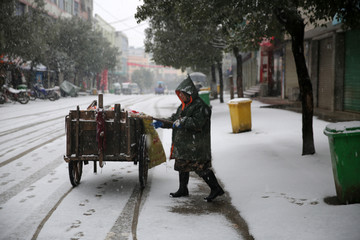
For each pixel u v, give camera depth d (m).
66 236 3.74
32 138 10.50
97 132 5.20
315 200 4.62
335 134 4.28
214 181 4.94
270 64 27.72
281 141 8.77
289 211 4.28
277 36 9.07
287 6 6.77
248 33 9.37
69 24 40.06
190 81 4.84
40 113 18.28
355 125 4.32
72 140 5.37
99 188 5.58
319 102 17.53
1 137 10.66
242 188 5.42
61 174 6.40
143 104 27.09
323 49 16.89
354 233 3.49
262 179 5.77
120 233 3.82
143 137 5.54
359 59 13.90
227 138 10.06
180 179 5.15
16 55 27.77
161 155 6.29
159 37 17.83
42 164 7.18
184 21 7.64
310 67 18.22
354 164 4.34
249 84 39.19
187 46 17.80
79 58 41.16
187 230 3.91
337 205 4.36
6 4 23.94
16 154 8.16
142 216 4.34
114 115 5.29
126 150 5.30
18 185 5.70
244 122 10.84
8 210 4.53
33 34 26.14
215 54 18.83
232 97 20.38
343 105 15.31
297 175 5.83
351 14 6.78
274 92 27.64
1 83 24.89
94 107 5.86
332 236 3.48
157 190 5.50
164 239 3.67
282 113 14.65
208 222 4.15
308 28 15.18
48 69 38.44
